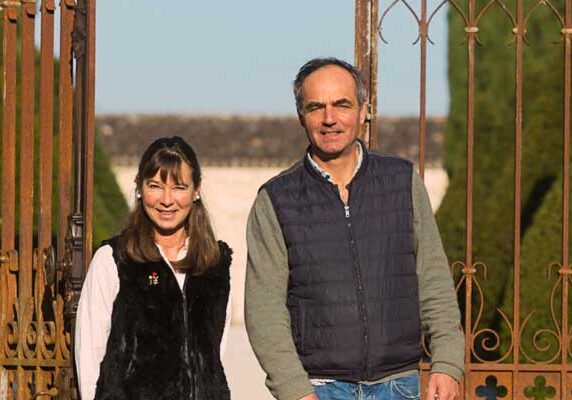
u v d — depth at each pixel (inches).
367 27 274.4
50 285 274.2
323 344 202.1
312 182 206.4
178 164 205.3
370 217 205.0
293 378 200.2
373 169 208.5
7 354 282.2
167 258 207.6
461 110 690.8
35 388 278.8
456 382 207.3
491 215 541.0
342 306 201.6
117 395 198.8
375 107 273.4
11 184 283.1
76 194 267.9
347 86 204.2
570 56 275.1
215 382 205.0
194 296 205.5
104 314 202.5
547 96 533.0
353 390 202.7
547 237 412.8
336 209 204.5
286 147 1147.3
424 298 209.5
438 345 207.8
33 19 282.8
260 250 206.8
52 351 278.2
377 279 203.2
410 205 207.3
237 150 1141.1
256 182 1077.1
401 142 1222.9
